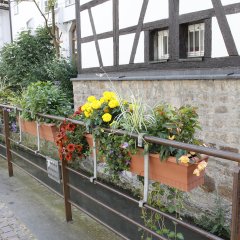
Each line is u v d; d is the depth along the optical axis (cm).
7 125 438
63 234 295
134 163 233
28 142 540
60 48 1277
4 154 548
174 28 524
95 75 741
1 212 341
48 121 348
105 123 250
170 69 538
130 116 228
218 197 450
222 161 439
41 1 1355
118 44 656
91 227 306
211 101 452
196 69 490
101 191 494
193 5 488
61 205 354
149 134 216
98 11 713
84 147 286
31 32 1349
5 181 430
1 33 1750
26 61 1130
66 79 1030
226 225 430
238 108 417
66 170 309
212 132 454
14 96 549
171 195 256
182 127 221
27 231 302
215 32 459
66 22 1275
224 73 447
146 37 582
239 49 427
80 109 296
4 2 1753
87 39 765
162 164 213
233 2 429
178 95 506
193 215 478
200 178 214
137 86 598
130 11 616
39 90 370
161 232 239
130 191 455
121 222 406
